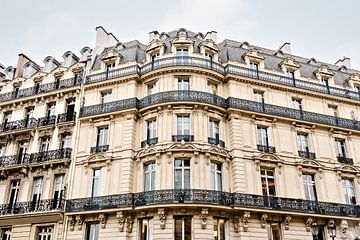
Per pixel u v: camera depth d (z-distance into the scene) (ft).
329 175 100.73
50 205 93.35
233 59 108.99
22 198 97.96
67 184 94.79
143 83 103.76
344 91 116.88
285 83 109.40
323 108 111.86
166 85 98.48
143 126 97.14
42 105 112.16
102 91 107.04
